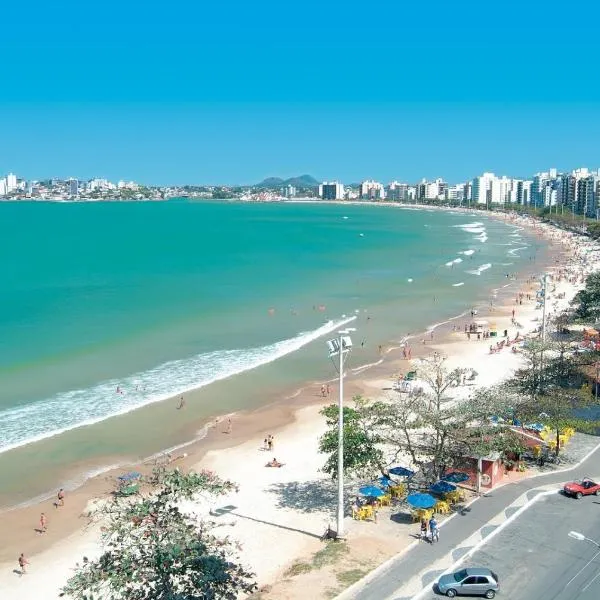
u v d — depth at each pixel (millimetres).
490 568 34125
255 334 94562
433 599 31703
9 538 41344
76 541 41000
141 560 25281
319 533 40688
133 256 180750
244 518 43156
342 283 143250
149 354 82375
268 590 33125
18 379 70688
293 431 60188
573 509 40531
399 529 39281
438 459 43812
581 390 55156
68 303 110312
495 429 44219
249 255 191875
